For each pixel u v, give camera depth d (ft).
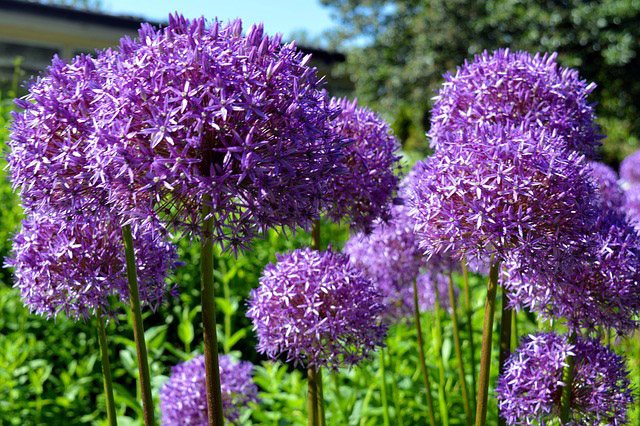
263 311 8.67
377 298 9.25
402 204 9.81
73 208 6.79
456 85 9.09
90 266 7.62
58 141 6.98
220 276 19.61
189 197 6.52
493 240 7.13
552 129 8.63
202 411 11.53
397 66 83.51
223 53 6.32
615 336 9.10
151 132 6.01
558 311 8.25
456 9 76.23
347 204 9.37
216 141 6.44
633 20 69.26
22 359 15.96
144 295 8.14
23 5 42.75
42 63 45.03
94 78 7.06
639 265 7.91
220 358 12.81
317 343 8.59
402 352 15.64
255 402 12.46
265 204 6.48
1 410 15.14
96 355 18.01
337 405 13.66
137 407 13.71
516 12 72.28
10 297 18.01
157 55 6.40
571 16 70.33
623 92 73.61
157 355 15.47
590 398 8.21
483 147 7.21
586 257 7.53
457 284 15.97
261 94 6.30
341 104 9.49
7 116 22.48
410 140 78.02
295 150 6.40
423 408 14.16
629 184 25.34
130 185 6.37
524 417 8.09
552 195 7.15
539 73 8.75
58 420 16.01
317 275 8.63
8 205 19.92
